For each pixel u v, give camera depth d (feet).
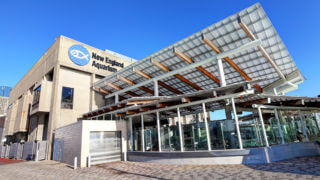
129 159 50.60
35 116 90.12
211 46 48.96
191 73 65.67
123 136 53.72
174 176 27.45
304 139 45.39
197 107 63.21
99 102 88.33
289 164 30.37
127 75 73.26
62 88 78.79
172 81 73.31
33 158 71.87
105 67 94.43
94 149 48.44
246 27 41.52
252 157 32.94
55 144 66.28
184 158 38.04
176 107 42.70
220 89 34.35
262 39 47.24
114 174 32.50
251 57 53.93
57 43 83.20
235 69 57.57
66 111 77.46
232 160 33.86
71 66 82.43
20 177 34.81
